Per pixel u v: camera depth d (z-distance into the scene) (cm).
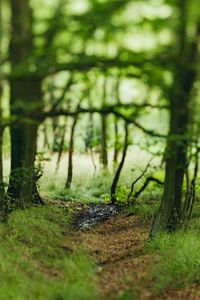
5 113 977
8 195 1631
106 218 1908
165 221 1502
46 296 1002
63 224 1725
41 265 1217
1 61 826
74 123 2338
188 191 1501
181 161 1438
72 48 851
